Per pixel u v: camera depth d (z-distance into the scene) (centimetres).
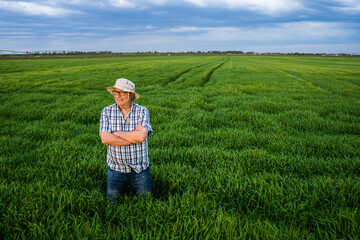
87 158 392
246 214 257
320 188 286
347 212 235
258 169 365
